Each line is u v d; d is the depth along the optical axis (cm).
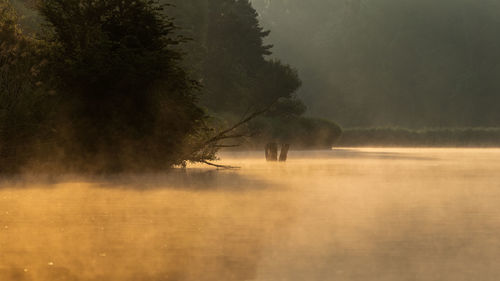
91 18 7462
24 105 6581
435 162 10606
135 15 7469
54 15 7400
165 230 2873
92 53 7069
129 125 7138
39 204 3900
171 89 7369
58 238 2653
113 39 7506
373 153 15962
